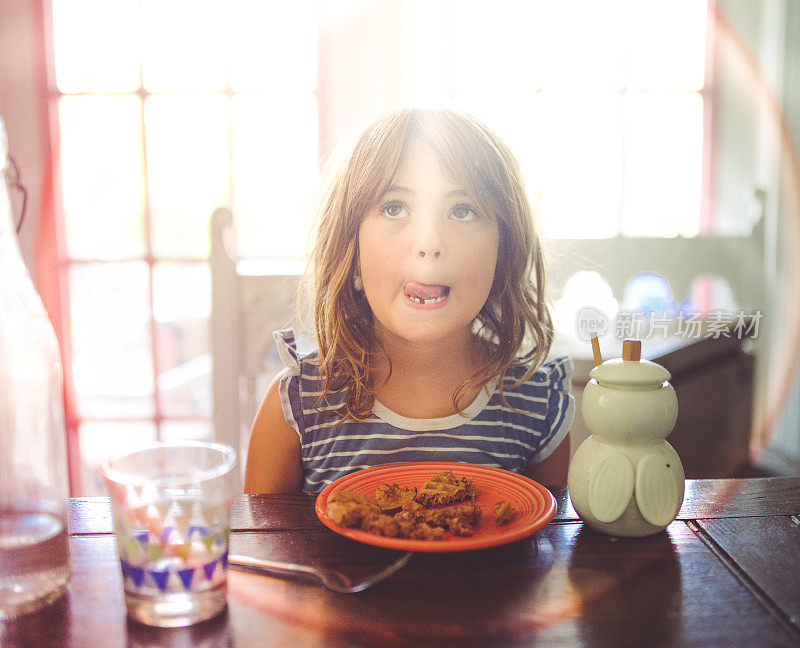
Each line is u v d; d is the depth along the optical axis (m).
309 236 0.90
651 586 0.52
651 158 2.22
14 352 0.49
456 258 0.70
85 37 2.05
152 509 0.47
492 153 0.73
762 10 2.15
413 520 0.58
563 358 0.89
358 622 0.48
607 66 2.17
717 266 2.20
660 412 0.59
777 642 0.46
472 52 2.13
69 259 2.14
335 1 2.08
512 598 0.51
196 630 0.47
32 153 2.07
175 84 2.09
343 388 0.81
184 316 2.20
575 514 0.65
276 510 0.66
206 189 2.14
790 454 2.13
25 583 0.49
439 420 0.80
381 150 0.71
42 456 0.50
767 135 2.19
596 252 2.19
